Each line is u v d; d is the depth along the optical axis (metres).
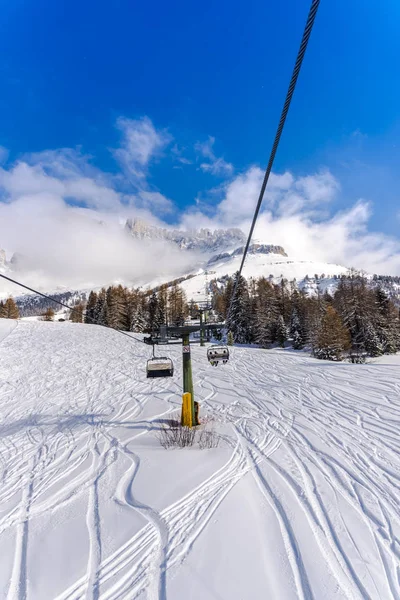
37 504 5.59
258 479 5.83
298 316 48.16
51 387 18.73
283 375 17.55
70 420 12.08
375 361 34.41
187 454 7.19
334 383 14.29
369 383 13.55
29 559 4.05
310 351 41.44
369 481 5.59
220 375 19.09
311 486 5.50
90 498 5.58
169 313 56.66
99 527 4.63
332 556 3.79
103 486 6.01
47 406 14.75
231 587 3.34
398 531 4.22
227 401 12.86
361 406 10.37
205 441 8.15
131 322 55.59
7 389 18.66
